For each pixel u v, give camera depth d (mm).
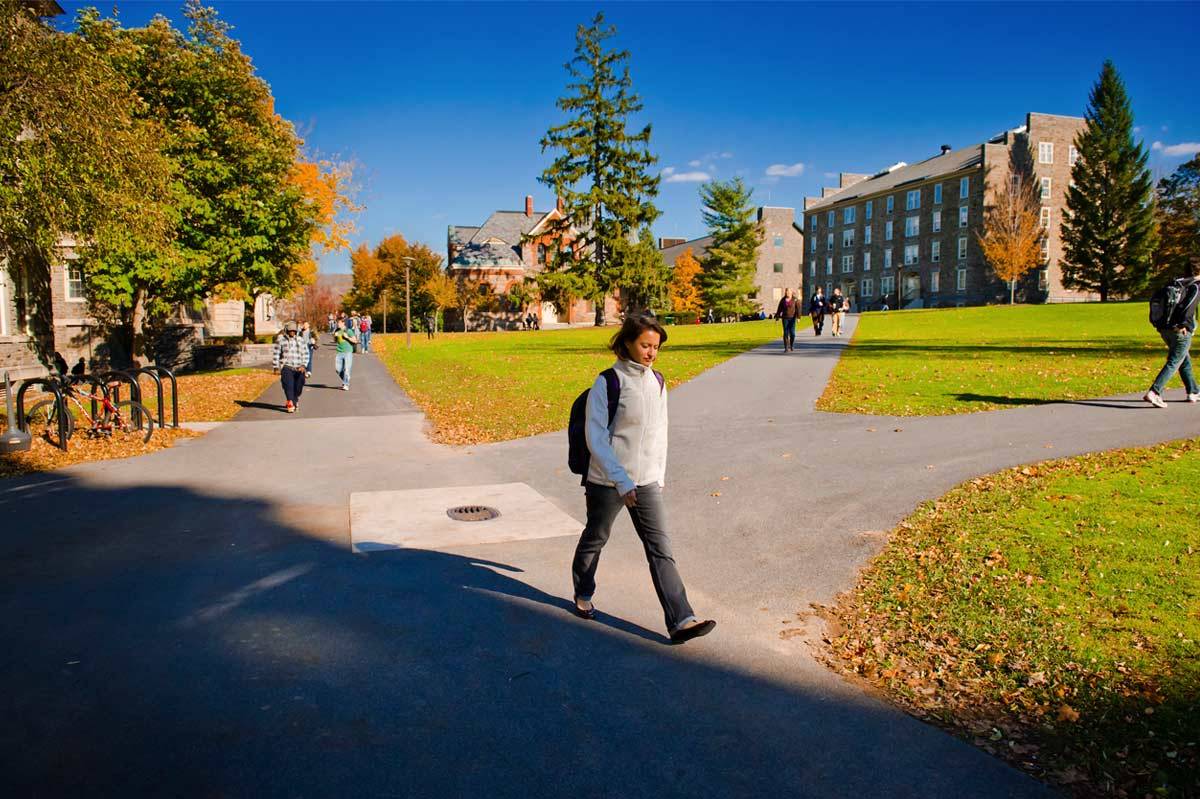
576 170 47969
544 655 4281
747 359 20875
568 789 3055
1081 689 3781
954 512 6801
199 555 6020
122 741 3352
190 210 20500
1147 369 14664
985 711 3672
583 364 22422
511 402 14953
